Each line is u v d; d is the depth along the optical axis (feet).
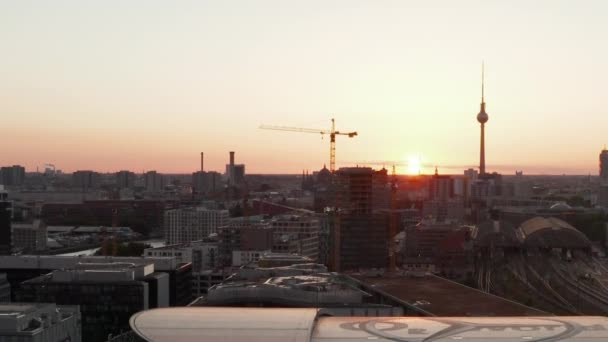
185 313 613.11
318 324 590.55
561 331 557.74
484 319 611.47
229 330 557.33
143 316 598.34
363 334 552.41
